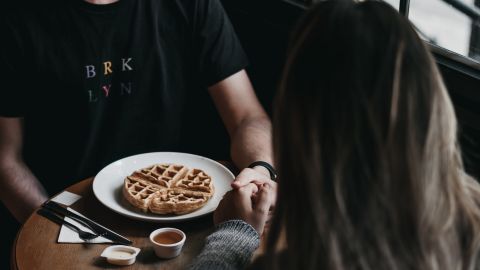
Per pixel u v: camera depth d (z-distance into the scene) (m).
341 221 0.58
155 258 1.27
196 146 2.42
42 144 1.81
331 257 0.58
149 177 1.53
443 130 0.59
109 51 1.73
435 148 0.58
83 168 1.82
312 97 0.58
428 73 0.58
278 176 0.64
